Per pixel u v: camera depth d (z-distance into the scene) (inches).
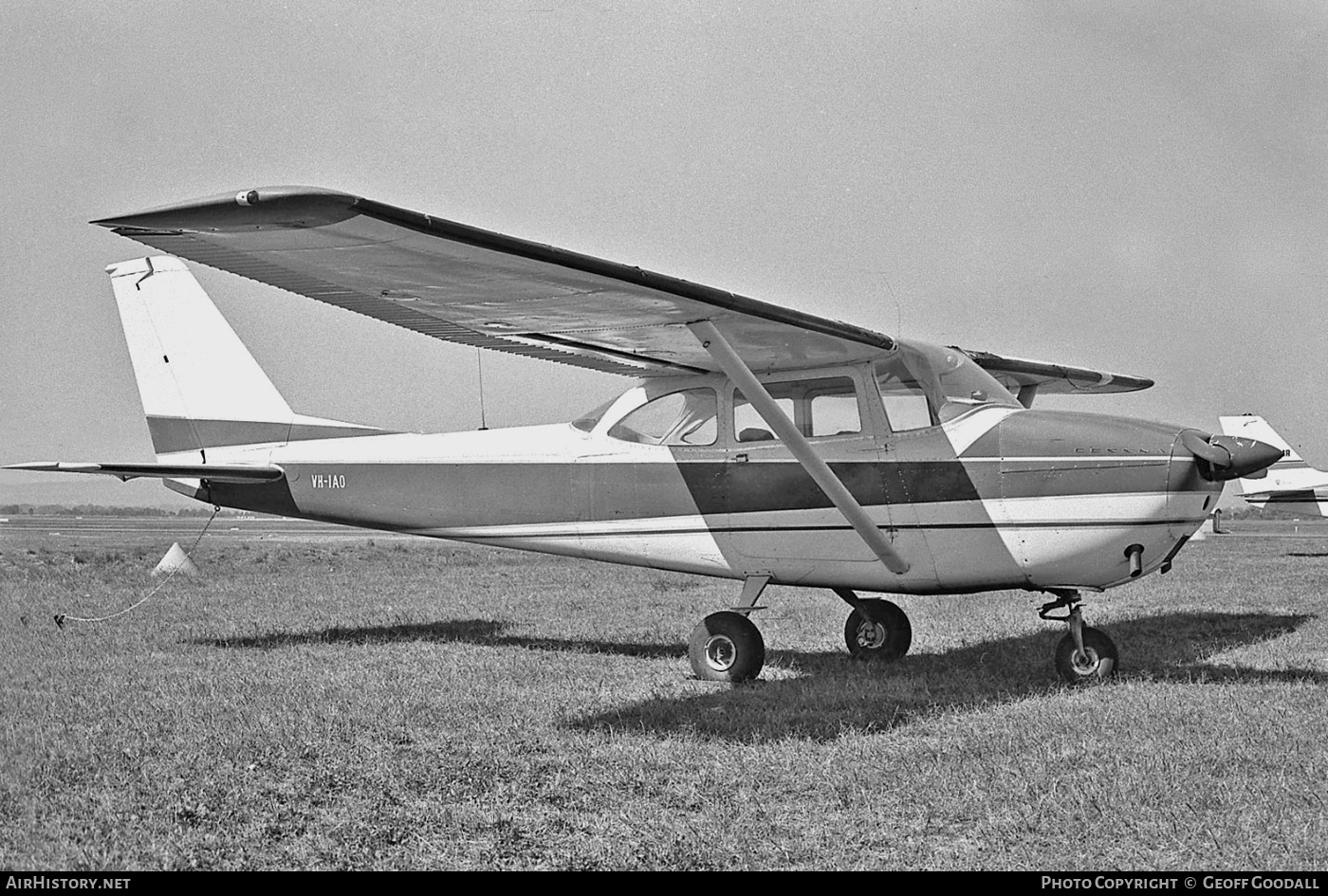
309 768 201.2
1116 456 269.7
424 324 275.7
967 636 381.4
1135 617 433.4
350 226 185.9
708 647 294.7
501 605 483.5
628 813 175.5
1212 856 152.5
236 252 202.4
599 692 272.7
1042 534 276.4
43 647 349.1
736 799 181.0
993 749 205.9
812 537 301.6
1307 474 1200.8
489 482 348.8
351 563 778.2
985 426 285.0
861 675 301.0
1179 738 211.2
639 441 326.6
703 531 316.8
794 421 306.3
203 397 396.5
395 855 159.6
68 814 176.4
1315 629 392.5
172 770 199.6
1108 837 160.4
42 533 1469.0
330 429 384.5
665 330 274.1
